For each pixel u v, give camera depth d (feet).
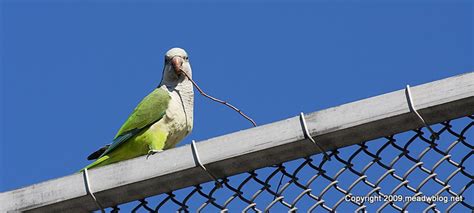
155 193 7.89
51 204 7.83
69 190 7.80
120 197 7.88
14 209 7.91
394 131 7.31
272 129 7.34
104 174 7.75
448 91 6.93
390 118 7.06
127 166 7.71
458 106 6.98
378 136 7.36
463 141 7.35
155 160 7.63
